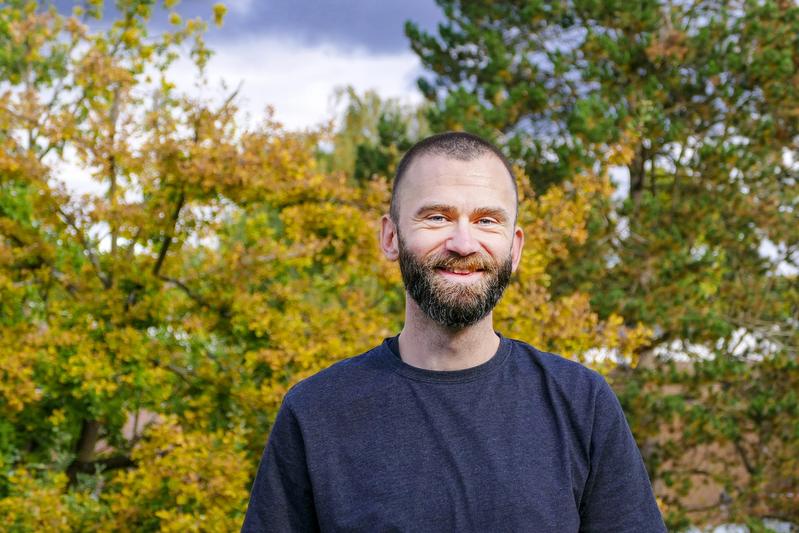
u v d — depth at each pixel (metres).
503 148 10.95
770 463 11.57
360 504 1.37
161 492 5.14
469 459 1.37
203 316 6.07
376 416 1.42
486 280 1.40
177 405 6.18
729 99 11.55
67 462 5.97
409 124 13.51
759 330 12.24
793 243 12.34
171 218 5.91
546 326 5.83
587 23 12.48
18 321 6.21
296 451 1.46
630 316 11.41
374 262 6.23
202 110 5.61
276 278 6.61
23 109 5.50
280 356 5.64
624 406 11.41
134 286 6.13
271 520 1.46
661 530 1.46
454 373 1.43
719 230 11.85
